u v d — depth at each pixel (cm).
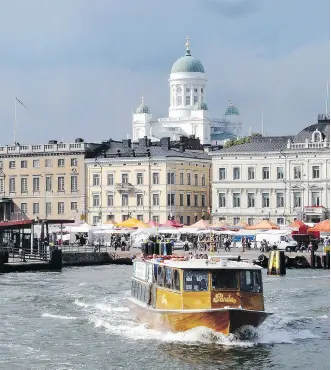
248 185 18875
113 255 15112
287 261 13762
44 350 6512
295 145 18388
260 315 6650
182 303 6662
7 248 13538
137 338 6856
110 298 9212
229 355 6309
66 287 10325
